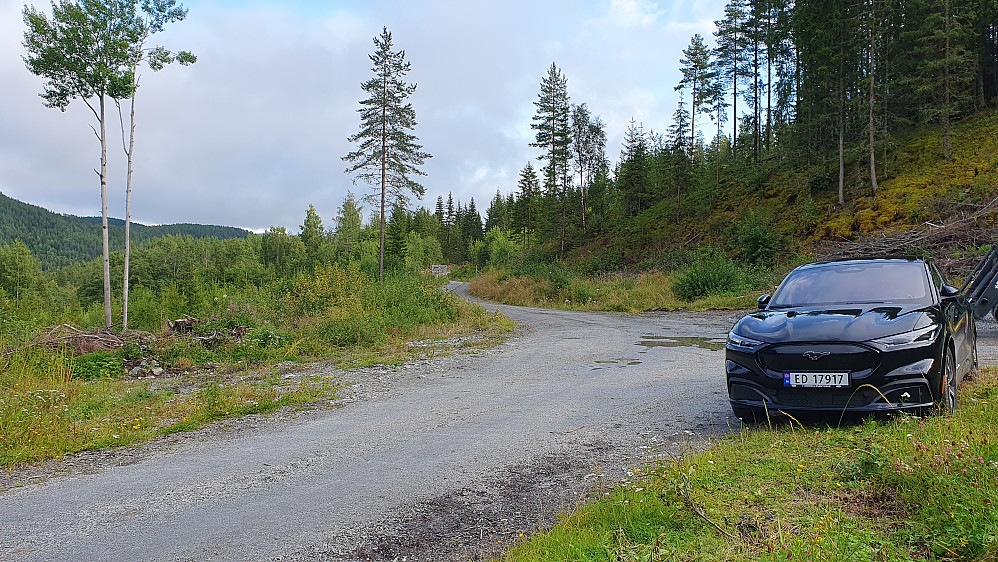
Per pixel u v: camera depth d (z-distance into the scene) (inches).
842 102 1349.7
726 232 1529.3
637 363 409.1
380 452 210.8
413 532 140.1
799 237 1296.8
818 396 188.4
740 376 202.4
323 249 2965.1
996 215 916.6
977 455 133.3
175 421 273.1
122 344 489.4
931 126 1453.0
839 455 159.6
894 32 1402.6
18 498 174.2
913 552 104.9
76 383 367.2
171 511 158.9
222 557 128.6
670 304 967.6
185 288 928.3
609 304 1058.1
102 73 840.9
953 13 1300.4
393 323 644.7
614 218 2263.8
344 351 526.0
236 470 195.8
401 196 1528.1
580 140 2492.6
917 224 1033.5
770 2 1863.9
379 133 1501.0
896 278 232.2
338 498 165.0
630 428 226.1
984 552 98.3
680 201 1945.1
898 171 1307.8
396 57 1492.4
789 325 202.2
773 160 1847.9
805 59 1531.7
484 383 352.2
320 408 296.0
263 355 495.5
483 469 185.8
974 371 274.7
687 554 110.5
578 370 388.8
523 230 3213.6
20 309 709.3
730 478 150.3
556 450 202.2
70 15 842.2
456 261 4945.9
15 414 257.9
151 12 898.7
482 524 143.4
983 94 1486.2
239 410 289.7
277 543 135.6
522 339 603.5
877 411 183.8
